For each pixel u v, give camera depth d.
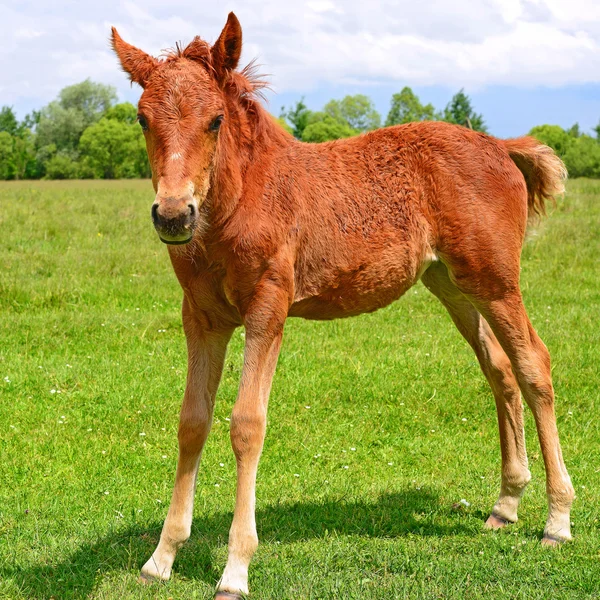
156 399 6.10
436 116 77.81
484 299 4.13
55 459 5.04
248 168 3.52
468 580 3.54
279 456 5.24
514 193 4.20
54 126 80.12
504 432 4.34
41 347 7.25
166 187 3.05
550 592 3.42
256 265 3.47
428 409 6.10
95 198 19.72
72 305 8.62
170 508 3.65
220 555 3.85
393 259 3.99
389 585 3.46
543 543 4.00
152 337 7.68
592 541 3.98
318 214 3.75
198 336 3.71
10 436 5.35
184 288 3.64
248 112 3.60
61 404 5.92
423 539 4.03
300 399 6.20
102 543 3.88
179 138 3.11
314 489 4.73
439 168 4.08
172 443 5.40
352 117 73.12
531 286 9.88
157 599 3.37
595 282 10.10
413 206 4.04
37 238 11.90
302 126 69.81
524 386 4.15
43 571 3.60
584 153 43.91
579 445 5.46
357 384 6.48
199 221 3.38
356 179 3.94
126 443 5.34
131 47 3.40
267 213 3.51
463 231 4.07
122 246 11.74
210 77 3.28
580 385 6.47
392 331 8.02
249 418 3.41
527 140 4.43
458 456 5.32
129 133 68.25
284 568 3.63
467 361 7.03
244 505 3.41
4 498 4.42
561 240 12.19
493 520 4.34
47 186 34.66
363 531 4.16
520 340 4.13
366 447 5.45
